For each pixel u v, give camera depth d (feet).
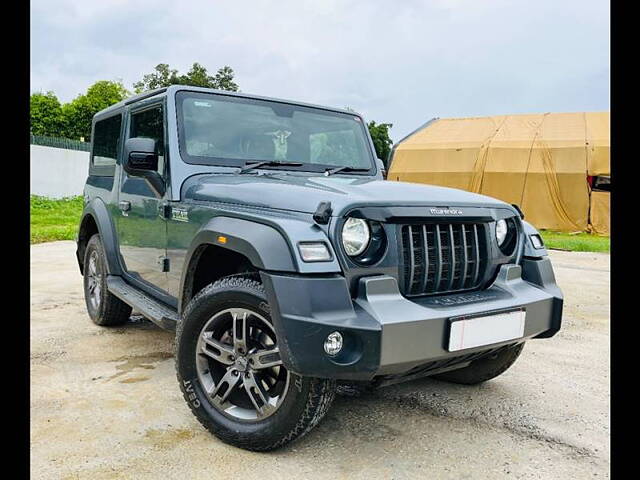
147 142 11.27
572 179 59.72
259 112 12.78
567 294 23.20
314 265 7.77
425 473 8.38
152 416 10.06
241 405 9.13
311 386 8.04
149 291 12.85
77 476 8.00
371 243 8.38
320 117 13.69
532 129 66.44
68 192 75.10
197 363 9.37
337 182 10.34
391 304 8.09
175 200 11.18
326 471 8.34
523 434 9.73
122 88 128.36
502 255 10.03
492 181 63.72
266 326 8.61
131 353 13.67
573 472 8.49
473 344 8.53
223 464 8.44
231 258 10.31
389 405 10.89
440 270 9.00
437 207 8.98
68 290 21.25
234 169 11.77
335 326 7.55
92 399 10.77
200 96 12.24
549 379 12.52
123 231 14.25
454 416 10.43
